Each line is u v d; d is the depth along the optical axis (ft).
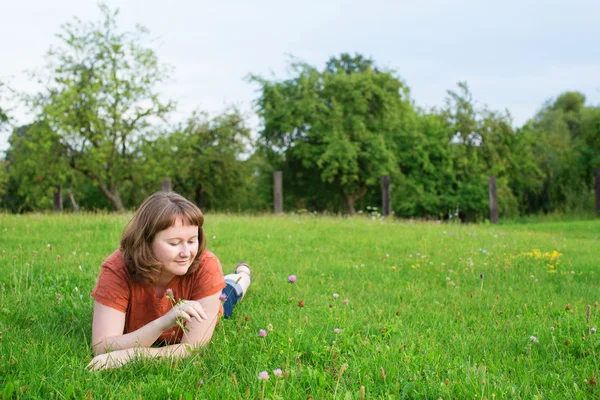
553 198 108.27
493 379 9.53
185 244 10.29
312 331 12.15
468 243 30.32
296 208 120.98
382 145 98.94
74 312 13.43
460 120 107.96
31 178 85.35
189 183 113.70
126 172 82.94
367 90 103.71
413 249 27.43
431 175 105.40
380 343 11.44
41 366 9.52
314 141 105.29
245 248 25.54
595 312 14.56
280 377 9.09
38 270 18.20
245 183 118.01
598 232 46.14
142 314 11.05
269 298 16.01
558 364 10.66
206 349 10.81
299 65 107.24
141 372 9.69
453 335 12.53
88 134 76.38
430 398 9.02
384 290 17.80
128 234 10.32
